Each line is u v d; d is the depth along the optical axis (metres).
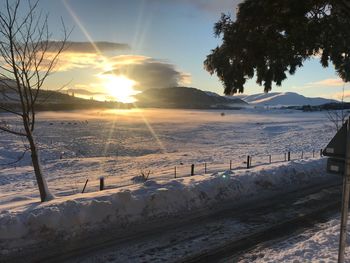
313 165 16.45
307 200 11.73
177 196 10.30
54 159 42.00
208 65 9.63
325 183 14.62
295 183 14.46
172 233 8.40
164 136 72.00
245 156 40.16
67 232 8.03
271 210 10.50
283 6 8.70
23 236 7.60
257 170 14.53
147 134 75.50
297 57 9.57
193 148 53.53
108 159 39.50
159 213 9.62
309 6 8.68
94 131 79.94
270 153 43.12
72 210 8.40
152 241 7.89
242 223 9.22
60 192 17.69
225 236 8.26
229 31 9.14
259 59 9.21
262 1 8.69
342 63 9.38
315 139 61.59
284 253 7.00
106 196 9.26
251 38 8.95
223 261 6.91
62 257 7.03
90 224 8.46
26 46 10.59
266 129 87.06
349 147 4.71
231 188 12.00
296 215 10.00
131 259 6.99
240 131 83.56
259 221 9.41
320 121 111.81
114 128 90.00
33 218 7.86
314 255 6.77
